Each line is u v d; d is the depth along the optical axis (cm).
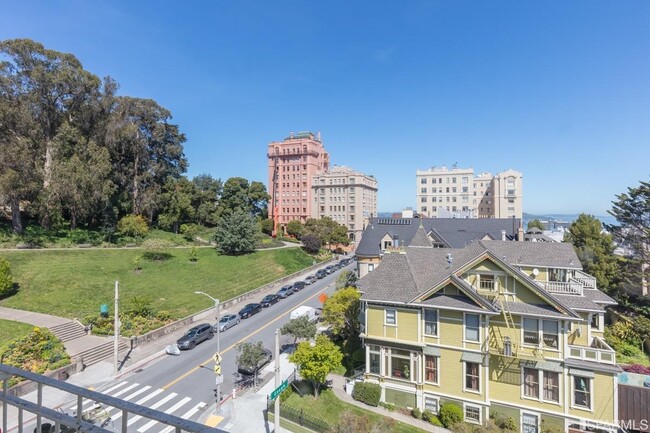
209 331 3469
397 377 2414
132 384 2550
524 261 2816
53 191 4781
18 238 4709
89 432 342
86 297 3772
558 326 2108
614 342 3206
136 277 4575
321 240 8688
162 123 7456
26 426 1930
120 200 6419
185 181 8094
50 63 5291
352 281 4294
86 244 5331
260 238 7756
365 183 12275
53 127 5506
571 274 2938
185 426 299
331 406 2334
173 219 6950
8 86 4903
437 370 2308
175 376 2683
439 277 2514
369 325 2511
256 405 2300
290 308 4488
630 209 4316
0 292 3469
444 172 12825
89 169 5169
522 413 2133
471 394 2222
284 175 12744
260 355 2581
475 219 5178
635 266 4153
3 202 4491
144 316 3588
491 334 2227
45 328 2922
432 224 5134
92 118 5944
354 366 2853
